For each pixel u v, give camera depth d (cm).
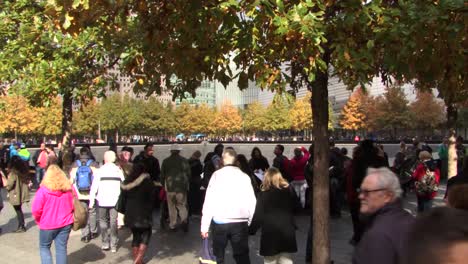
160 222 1155
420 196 1062
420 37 441
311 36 420
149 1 513
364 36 495
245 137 12725
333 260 795
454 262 109
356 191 796
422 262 113
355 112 8781
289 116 10588
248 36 455
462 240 111
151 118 10325
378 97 8375
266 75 480
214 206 633
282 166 1272
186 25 512
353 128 8812
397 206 307
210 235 1016
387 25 450
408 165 1548
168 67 600
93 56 944
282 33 419
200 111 12081
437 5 429
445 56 485
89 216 995
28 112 7000
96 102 8900
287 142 7794
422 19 423
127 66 607
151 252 886
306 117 9912
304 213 1283
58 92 976
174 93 648
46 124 7462
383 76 682
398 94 7825
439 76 510
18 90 999
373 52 517
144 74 618
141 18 551
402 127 7881
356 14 455
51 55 990
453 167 1376
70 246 944
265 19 441
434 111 7569
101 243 969
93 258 848
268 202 627
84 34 906
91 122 8800
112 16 520
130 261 826
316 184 564
